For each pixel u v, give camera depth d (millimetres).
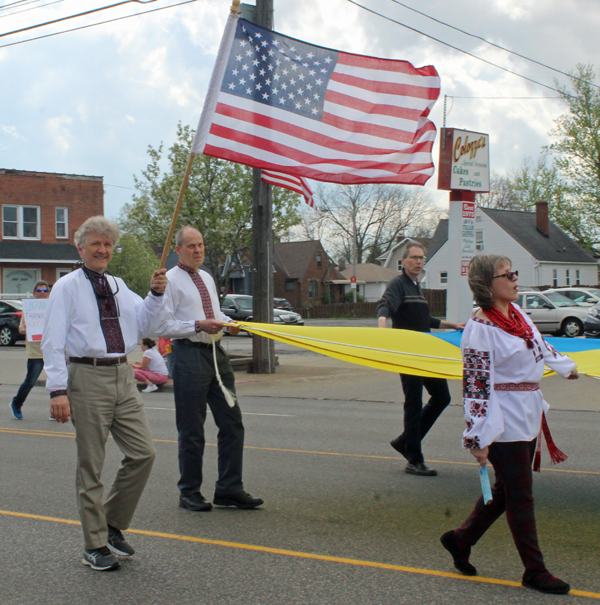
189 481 5176
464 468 6473
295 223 25406
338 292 65250
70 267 34656
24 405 11383
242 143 6797
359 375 14648
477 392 3447
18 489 5848
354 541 4398
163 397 12125
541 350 3613
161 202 24922
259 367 15008
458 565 3785
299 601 3461
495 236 48062
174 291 5039
